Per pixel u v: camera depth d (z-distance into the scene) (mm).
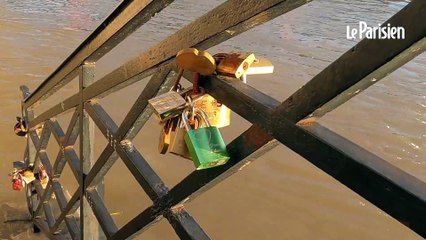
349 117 8227
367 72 808
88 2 16828
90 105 2168
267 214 5496
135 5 1584
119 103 8164
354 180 855
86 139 2350
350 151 875
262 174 6242
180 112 1266
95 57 2141
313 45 13219
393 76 10438
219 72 1251
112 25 1800
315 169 6445
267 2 997
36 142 3750
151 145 6621
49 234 3432
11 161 5754
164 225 4871
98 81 2014
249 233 5156
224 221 5293
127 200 5332
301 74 10805
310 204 5742
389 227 5402
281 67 11133
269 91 9594
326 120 8055
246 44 12883
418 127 8078
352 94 893
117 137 1854
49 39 12047
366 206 5742
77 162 2572
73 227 2770
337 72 872
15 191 4891
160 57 1479
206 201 5594
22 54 10539
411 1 726
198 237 1415
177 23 14656
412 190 766
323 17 16422
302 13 16797
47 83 2975
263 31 14227
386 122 8172
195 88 1317
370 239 5203
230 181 6027
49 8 15359
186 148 1283
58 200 2984
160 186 1628
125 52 11406
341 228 5359
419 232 756
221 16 1155
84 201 2398
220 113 1362
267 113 1062
